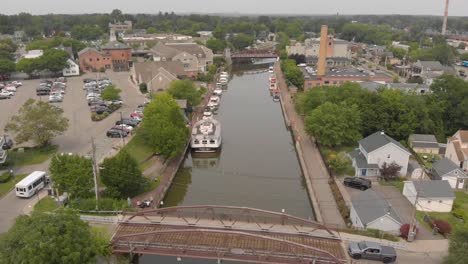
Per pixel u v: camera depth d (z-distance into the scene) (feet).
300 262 110.11
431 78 375.25
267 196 168.76
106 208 136.87
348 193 162.50
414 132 227.20
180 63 367.86
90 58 423.64
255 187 176.96
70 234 97.04
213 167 202.08
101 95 274.36
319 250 106.52
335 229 128.06
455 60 538.06
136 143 202.18
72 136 211.00
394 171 174.09
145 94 311.88
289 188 176.76
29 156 181.47
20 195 146.51
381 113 223.30
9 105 271.49
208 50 460.14
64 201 142.51
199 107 294.46
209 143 214.90
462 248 100.53
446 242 125.18
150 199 152.76
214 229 115.65
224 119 285.23
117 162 148.97
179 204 162.09
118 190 150.30
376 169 179.42
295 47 539.29
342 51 524.52
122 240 117.60
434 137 216.54
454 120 239.91
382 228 129.90
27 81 361.92
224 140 239.71
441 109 233.76
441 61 485.15
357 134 214.07
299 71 377.91
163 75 313.12
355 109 217.15
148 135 193.26
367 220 130.11
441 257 115.34
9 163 171.94
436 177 177.27
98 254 105.50
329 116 206.69
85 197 145.59
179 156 203.92
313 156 205.05
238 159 210.59
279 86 390.42
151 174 175.73
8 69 360.48
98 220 131.44
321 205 153.07
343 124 206.90
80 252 95.40
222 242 118.21
